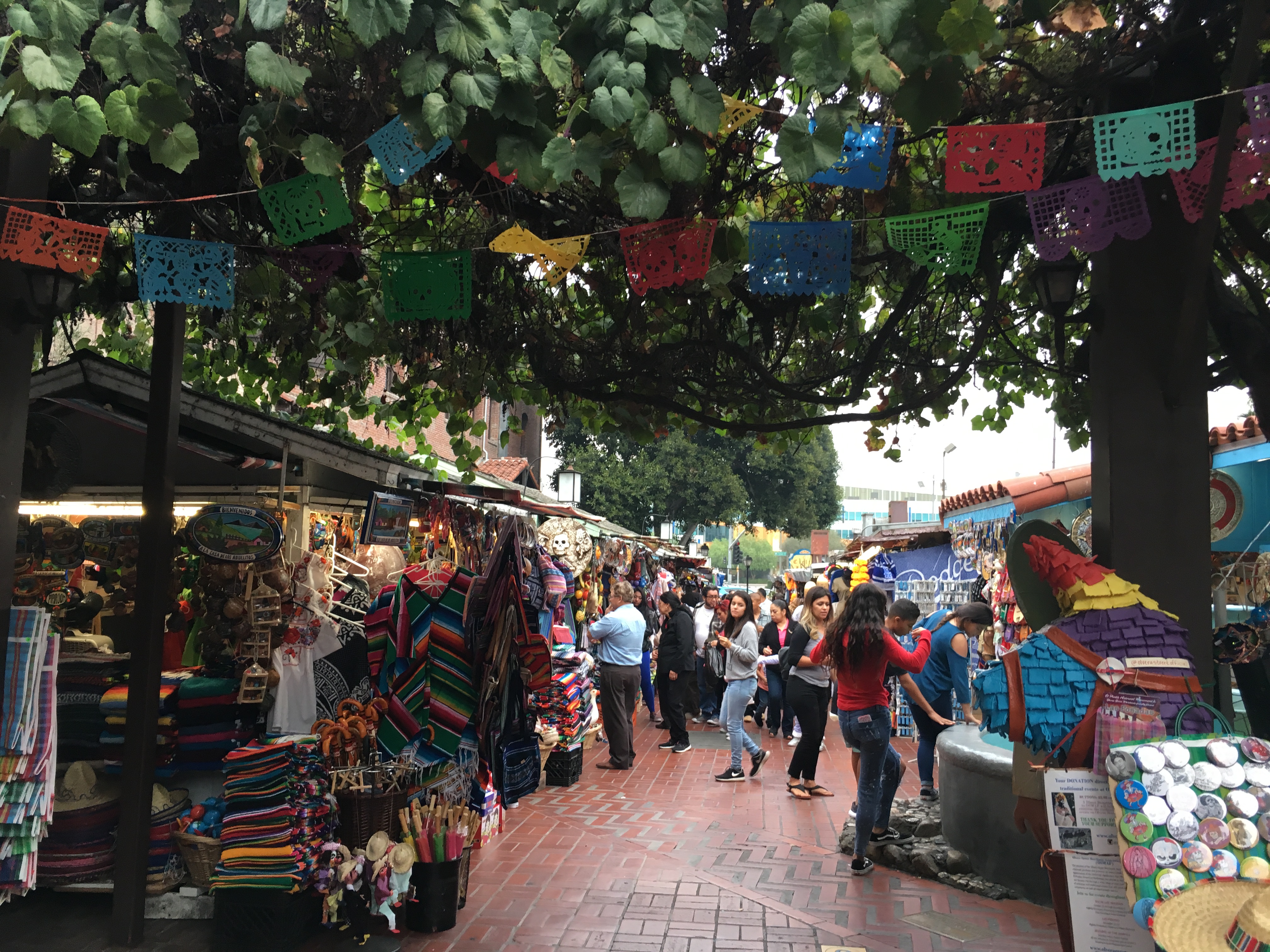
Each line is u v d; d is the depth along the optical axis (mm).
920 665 6133
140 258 3273
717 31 2639
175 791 5266
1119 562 3828
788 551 89562
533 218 4203
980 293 5719
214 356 7203
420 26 2713
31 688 3654
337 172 3098
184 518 6770
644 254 3242
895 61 2473
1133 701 3246
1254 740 2875
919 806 7477
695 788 8930
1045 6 3051
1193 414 3844
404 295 3480
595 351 6012
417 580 5039
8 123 2678
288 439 6035
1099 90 3711
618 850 6703
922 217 2938
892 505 40219
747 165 3943
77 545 6027
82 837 4977
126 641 6555
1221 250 4297
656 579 22484
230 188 3744
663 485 34094
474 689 5020
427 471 7309
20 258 3189
